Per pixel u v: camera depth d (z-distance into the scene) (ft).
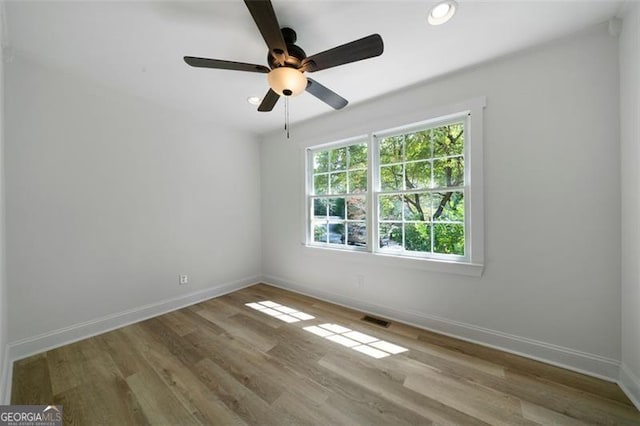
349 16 4.72
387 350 6.25
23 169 6.09
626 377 4.75
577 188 5.32
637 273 4.45
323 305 9.23
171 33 5.19
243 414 4.36
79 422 4.23
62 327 6.64
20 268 6.05
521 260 5.93
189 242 9.48
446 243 7.23
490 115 6.23
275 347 6.42
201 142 9.86
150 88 7.50
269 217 11.87
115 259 7.63
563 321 5.51
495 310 6.28
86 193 7.09
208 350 6.31
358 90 7.57
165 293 8.77
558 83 5.46
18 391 4.91
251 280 11.75
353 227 9.21
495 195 6.20
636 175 4.44
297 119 9.95
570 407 4.43
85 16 4.67
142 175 8.23
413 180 7.76
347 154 9.33
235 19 4.80
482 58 6.05
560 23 4.93
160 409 4.48
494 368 5.50
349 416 4.30
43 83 6.37
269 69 5.14
